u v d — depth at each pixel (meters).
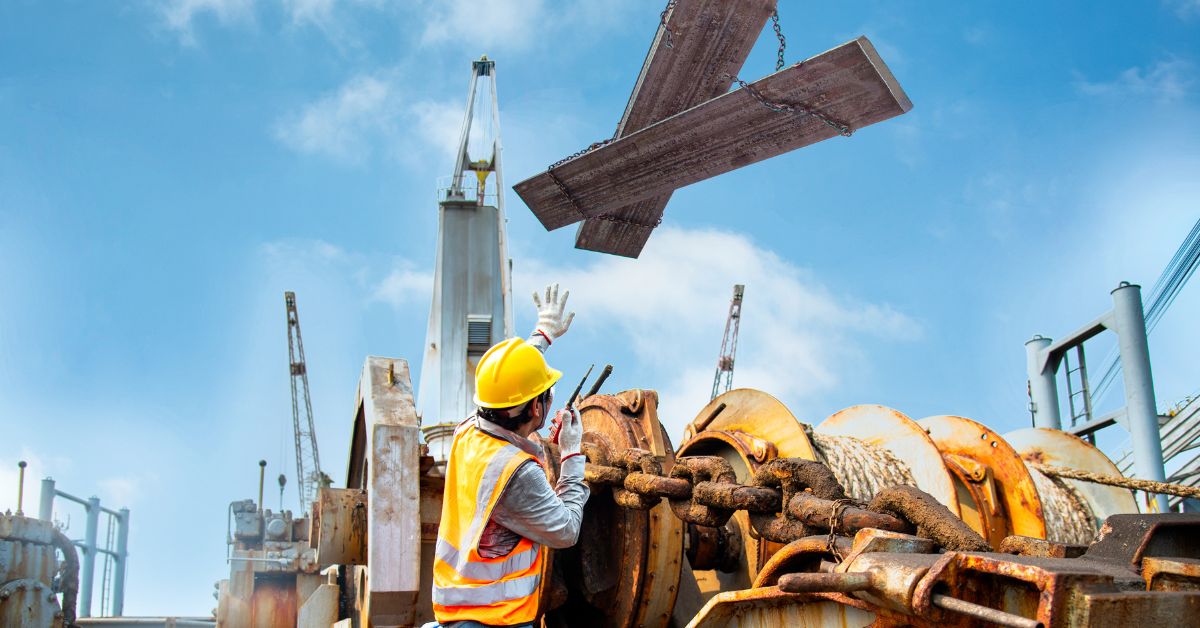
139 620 21.22
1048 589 3.01
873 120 7.24
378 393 6.89
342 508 7.08
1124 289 11.60
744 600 4.35
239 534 36.56
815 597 4.05
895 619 3.60
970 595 3.32
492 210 33.31
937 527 4.16
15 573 15.70
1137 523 3.70
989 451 8.02
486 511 4.00
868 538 3.83
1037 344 13.27
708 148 7.94
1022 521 7.60
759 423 6.95
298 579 24.59
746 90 7.20
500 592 4.04
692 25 7.79
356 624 8.67
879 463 7.25
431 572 7.02
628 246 10.41
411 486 6.44
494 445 4.17
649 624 6.48
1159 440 11.17
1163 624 3.07
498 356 4.32
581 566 6.78
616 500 6.33
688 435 7.64
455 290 31.30
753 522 5.38
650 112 8.48
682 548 6.43
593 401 7.40
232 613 23.28
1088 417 12.51
